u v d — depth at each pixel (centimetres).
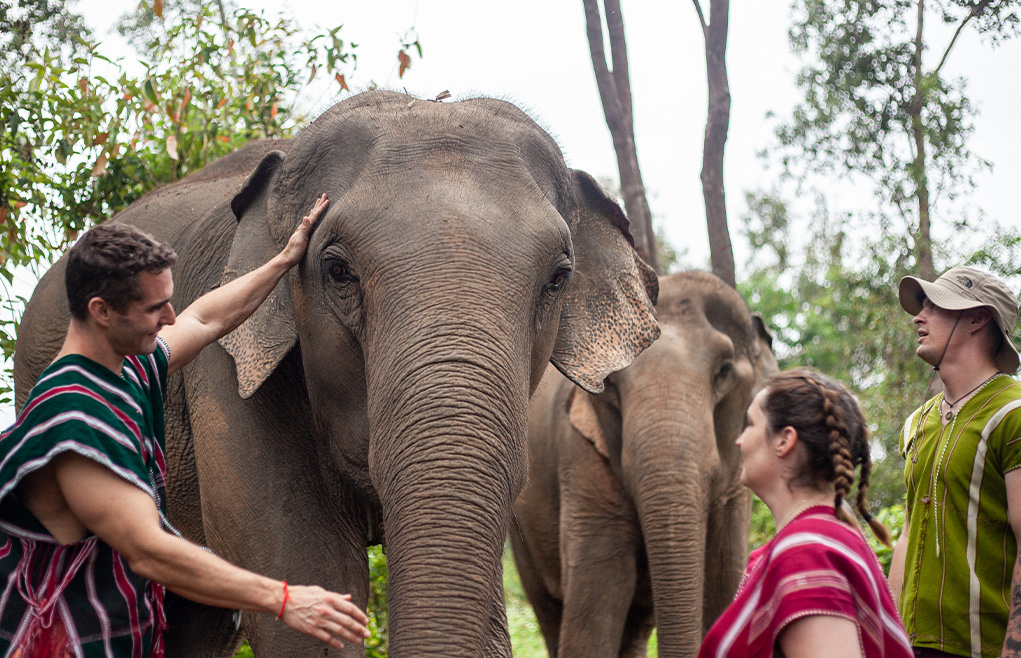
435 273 296
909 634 325
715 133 1000
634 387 611
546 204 329
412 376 283
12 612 226
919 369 1247
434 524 268
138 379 248
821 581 205
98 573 232
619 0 995
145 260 233
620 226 395
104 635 230
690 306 647
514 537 771
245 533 350
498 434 280
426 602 262
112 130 619
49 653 226
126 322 234
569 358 361
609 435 638
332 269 321
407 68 685
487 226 307
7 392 612
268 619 340
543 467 720
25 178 611
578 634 639
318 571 352
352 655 343
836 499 218
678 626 566
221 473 355
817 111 1426
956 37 1416
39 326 502
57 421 222
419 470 273
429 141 327
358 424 328
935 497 321
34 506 228
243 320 312
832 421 222
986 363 323
